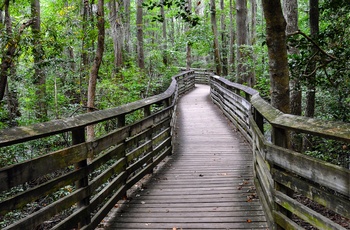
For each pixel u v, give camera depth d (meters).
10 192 5.94
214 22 19.73
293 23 8.66
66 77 14.66
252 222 3.65
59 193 5.70
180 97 17.62
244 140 7.97
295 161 2.48
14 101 11.73
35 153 8.35
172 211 4.03
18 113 11.75
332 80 5.76
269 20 4.09
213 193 4.60
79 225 3.16
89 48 15.03
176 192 4.70
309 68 5.72
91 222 3.26
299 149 7.55
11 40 8.67
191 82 22.11
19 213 5.22
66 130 2.70
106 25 15.29
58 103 12.94
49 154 2.50
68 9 14.88
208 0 28.11
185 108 13.73
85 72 14.20
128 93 13.01
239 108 8.66
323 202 2.13
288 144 3.26
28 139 2.22
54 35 9.95
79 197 3.00
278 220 2.95
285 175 2.72
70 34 11.88
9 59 8.90
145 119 5.13
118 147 4.08
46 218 2.48
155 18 5.26
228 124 10.09
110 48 19.47
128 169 4.48
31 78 12.02
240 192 4.59
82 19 12.71
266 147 3.16
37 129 2.36
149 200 4.42
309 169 2.27
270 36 4.16
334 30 5.52
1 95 9.10
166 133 6.82
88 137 7.75
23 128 2.28
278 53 4.16
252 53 14.60
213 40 19.97
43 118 11.11
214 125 10.05
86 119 3.10
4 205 2.03
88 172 3.15
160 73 20.88
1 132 2.09
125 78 14.34
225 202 4.25
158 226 3.62
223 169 5.76
